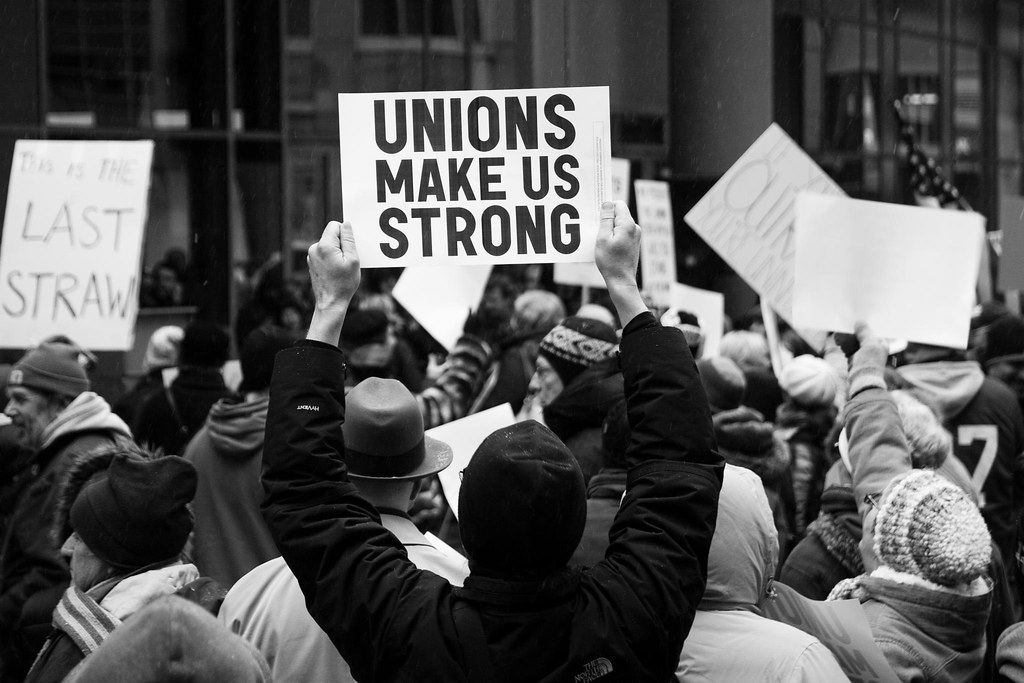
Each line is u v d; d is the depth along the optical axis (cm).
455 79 2183
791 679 310
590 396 491
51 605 512
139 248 698
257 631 323
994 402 686
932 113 2909
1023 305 1623
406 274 775
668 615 259
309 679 319
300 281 1659
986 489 677
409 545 343
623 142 2306
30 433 620
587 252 337
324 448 277
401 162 336
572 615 258
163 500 368
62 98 1866
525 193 336
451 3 2175
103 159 703
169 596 204
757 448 556
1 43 1805
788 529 592
